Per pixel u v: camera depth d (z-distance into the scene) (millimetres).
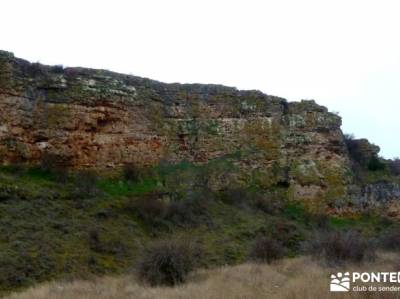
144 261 16953
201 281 15961
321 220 29266
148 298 13508
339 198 31203
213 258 20938
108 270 18984
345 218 30891
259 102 32531
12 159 24312
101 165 26969
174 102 31062
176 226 24391
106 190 25531
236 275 16469
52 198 22734
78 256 19219
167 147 29844
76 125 26672
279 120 32469
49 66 27062
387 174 36188
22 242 18906
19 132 24844
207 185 28844
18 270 17062
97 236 20750
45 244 19203
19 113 25000
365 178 34281
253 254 20656
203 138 30844
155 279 16328
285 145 31953
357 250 19219
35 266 17578
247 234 25047
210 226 25125
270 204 29422
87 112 27172
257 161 31078
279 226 26438
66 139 26203
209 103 31766
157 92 30641
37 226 20250
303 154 32062
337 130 33375
